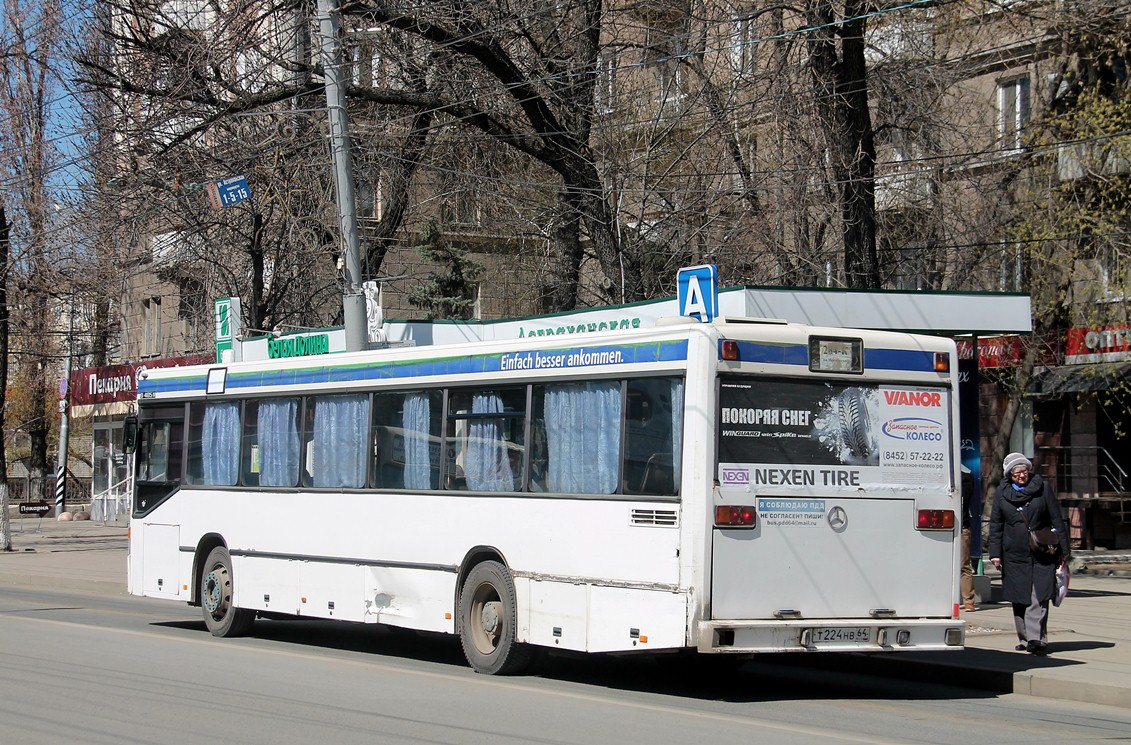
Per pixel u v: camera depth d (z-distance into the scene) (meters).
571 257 25.64
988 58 25.02
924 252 24.66
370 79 24.25
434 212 32.75
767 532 10.32
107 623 16.84
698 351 10.30
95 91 24.55
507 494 11.90
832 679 12.39
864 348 10.94
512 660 11.80
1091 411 27.23
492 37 20.86
